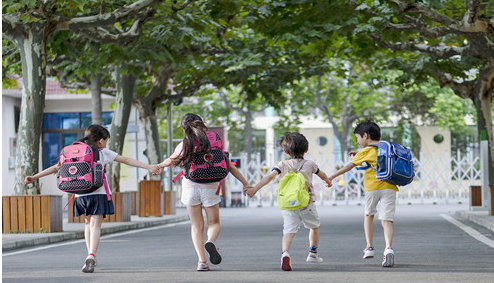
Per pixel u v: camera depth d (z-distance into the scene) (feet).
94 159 38.65
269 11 80.38
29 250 57.62
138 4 71.15
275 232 75.25
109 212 39.06
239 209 146.51
